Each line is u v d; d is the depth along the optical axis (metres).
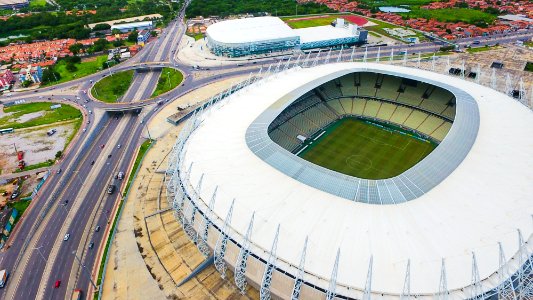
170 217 89.38
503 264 55.62
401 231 61.38
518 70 162.62
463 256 57.44
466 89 112.50
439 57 185.75
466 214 64.00
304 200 69.06
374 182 71.38
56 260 87.00
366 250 59.16
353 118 132.12
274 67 193.50
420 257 57.59
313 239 62.09
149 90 180.50
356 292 55.34
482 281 54.84
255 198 71.31
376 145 116.56
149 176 108.00
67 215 100.94
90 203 105.00
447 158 77.31
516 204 66.00
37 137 142.62
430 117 122.12
